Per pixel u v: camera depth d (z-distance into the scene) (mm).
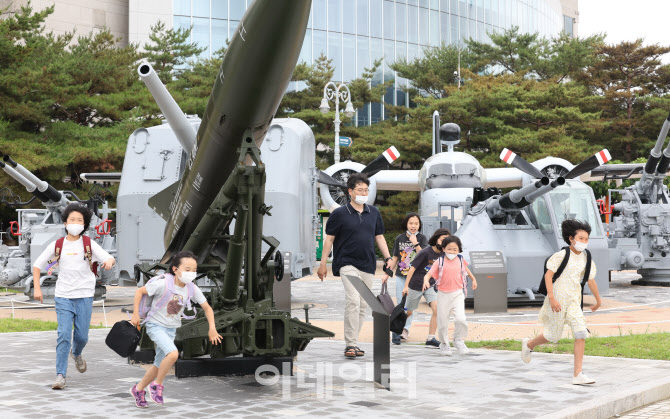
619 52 45500
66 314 6598
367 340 10094
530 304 14922
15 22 27828
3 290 19328
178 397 6133
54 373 7258
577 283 6836
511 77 42875
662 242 18703
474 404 5816
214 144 6785
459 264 8570
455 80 46281
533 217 15664
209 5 46781
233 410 5641
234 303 6699
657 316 12539
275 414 5496
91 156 28000
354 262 8219
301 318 12906
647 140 44000
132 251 13883
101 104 30922
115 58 35688
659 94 47156
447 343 8523
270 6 5527
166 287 5844
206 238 7262
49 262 6758
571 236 6848
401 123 42750
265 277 6891
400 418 5355
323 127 41375
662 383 6605
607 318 12281
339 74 48375
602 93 47625
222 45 46906
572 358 8148
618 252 18438
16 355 8445
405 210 37188
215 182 7250
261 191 6418
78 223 6773
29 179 14953
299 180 13969
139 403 5730
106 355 8492
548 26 65938
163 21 46062
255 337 6445
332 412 5562
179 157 14086
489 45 47062
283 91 6262
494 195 15688
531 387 6492
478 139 39000
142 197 13844
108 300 16953
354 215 8266
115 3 47688
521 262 14633
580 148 35531
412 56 51688
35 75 27406
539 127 38469
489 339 10086
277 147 13891
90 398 6090
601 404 5770
